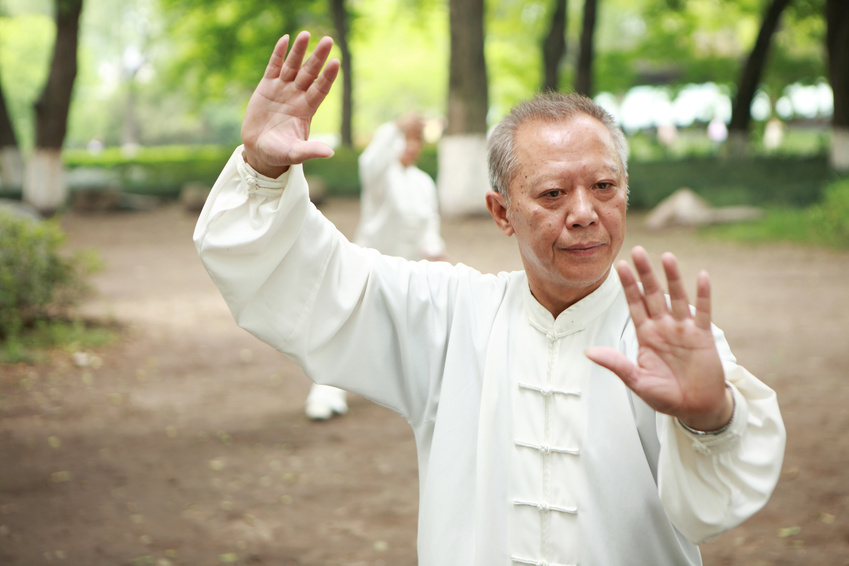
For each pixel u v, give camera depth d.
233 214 1.69
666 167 24.11
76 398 6.23
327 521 4.22
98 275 11.71
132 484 4.67
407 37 40.16
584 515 1.53
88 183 25.31
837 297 9.38
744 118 25.50
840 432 5.13
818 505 4.14
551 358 1.62
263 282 1.70
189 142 64.19
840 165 21.34
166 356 7.50
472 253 13.38
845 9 20.89
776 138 35.84
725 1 28.58
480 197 17.92
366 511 4.34
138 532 4.06
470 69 17.75
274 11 30.64
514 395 1.63
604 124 1.55
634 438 1.52
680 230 15.70
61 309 8.74
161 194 23.61
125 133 61.59
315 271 1.72
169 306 9.62
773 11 24.20
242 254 1.68
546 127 1.53
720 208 17.66
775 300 9.33
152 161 31.02
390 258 1.81
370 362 1.77
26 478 4.73
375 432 5.58
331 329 1.73
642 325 1.33
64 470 4.86
